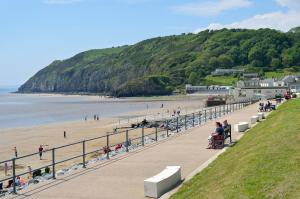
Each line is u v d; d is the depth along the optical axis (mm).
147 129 65438
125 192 12438
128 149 21406
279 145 13891
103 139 56719
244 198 9086
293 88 123875
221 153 17984
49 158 44469
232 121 35625
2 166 41156
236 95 114125
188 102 167500
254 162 12156
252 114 43781
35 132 74938
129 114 114938
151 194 11844
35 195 12320
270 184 9555
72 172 15648
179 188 12539
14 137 68188
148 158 18203
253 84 151125
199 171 14609
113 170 15781
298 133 15469
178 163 16797
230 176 11508
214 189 10797
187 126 33969
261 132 20172
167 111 112625
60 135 69062
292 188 8992
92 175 14969
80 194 12305
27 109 155500
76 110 144625
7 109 156875
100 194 12266
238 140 21812
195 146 21406
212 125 32656
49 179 14844
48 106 174750
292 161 11250
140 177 14445
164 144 22609
